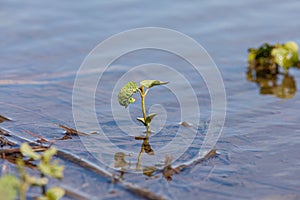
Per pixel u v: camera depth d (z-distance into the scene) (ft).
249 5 32.07
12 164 15.05
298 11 31.32
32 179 11.94
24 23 29.22
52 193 11.97
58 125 18.02
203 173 14.76
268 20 30.17
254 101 20.93
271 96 21.62
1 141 16.52
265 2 32.55
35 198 13.01
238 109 19.94
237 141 16.96
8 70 23.65
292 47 25.95
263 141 16.98
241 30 28.91
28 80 22.62
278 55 25.32
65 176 14.32
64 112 19.22
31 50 26.04
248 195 13.66
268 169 15.07
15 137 16.96
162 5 31.89
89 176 14.34
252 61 25.50
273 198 13.52
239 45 27.30
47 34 27.94
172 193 13.58
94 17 30.17
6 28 28.50
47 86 21.97
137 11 30.99
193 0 32.63
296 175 14.71
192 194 13.60
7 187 11.59
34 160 15.37
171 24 29.17
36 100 20.38
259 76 24.30
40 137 16.88
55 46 26.58
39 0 32.63
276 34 28.53
